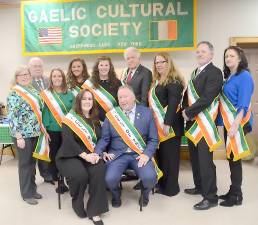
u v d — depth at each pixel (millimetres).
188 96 2812
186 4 4234
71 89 3240
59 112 3066
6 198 3123
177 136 3027
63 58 4645
